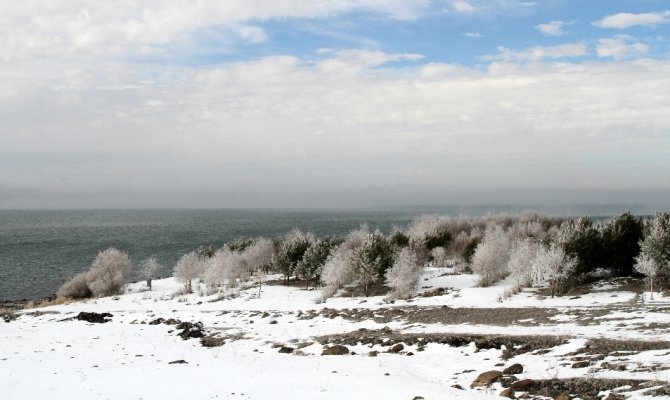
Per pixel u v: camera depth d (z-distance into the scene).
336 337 27.22
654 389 13.59
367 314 34.31
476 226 87.81
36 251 121.00
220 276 54.56
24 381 16.73
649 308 26.88
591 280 38.88
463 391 14.84
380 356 21.84
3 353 24.41
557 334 22.34
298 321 34.25
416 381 16.38
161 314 41.00
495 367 18.23
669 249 33.44
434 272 53.25
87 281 60.84
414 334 25.78
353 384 15.48
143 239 156.75
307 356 22.62
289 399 13.57
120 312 43.81
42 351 25.11
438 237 65.38
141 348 26.03
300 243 58.59
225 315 38.69
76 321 39.59
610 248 38.00
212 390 14.79
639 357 17.30
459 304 35.38
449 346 22.61
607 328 22.81
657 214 39.03
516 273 40.38
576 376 15.97
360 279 46.00
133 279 77.44
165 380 16.50
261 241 69.00
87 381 16.55
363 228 76.25
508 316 28.73
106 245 135.25
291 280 57.62
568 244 37.38
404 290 41.75
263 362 20.64
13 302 60.41
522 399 14.30
